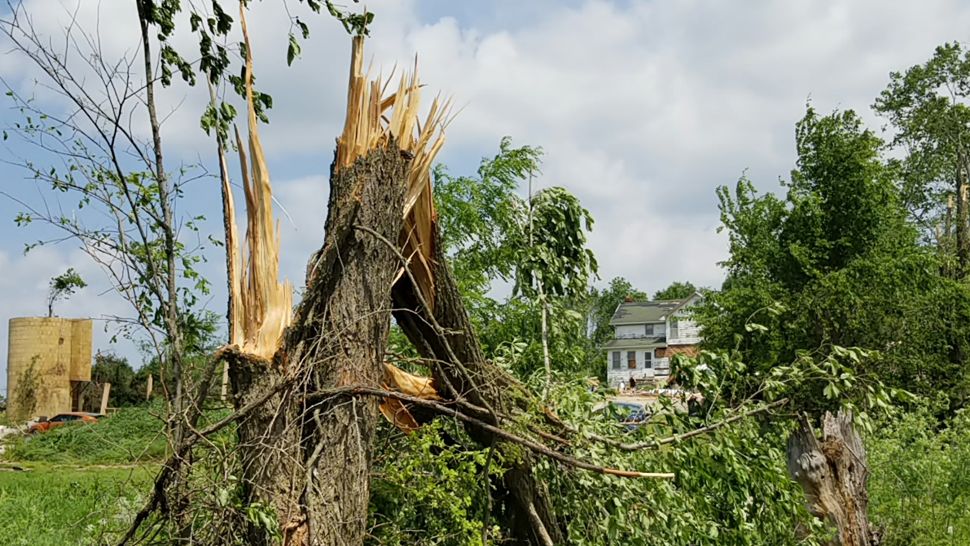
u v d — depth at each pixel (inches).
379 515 183.0
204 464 153.8
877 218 829.8
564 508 203.0
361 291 172.4
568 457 173.6
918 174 1327.5
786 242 836.0
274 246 173.0
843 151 824.9
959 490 325.4
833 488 244.2
